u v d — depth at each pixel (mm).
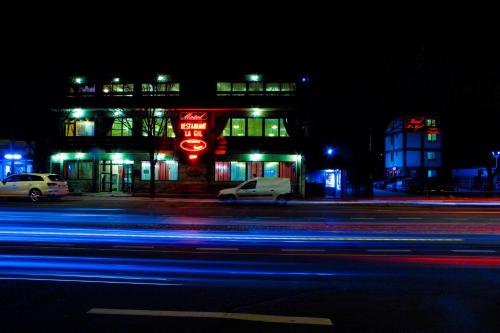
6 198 26016
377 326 4727
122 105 30172
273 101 30031
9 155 32094
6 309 5227
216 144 30438
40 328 4590
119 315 5008
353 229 13266
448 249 9656
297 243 10414
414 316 5062
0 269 7426
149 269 7477
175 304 5449
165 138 30328
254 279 6801
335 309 5297
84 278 6793
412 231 12867
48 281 6582
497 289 6289
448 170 59375
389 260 8367
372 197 31453
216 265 7840
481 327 4727
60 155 31203
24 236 11281
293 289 6211
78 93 31406
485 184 39125
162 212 18719
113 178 31422
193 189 30594
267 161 30562
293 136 30438
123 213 18016
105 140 30875
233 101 30188
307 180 30609
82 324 4707
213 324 4723
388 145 64125
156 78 31188
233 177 30750
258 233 12164
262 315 5043
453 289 6277
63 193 24547
